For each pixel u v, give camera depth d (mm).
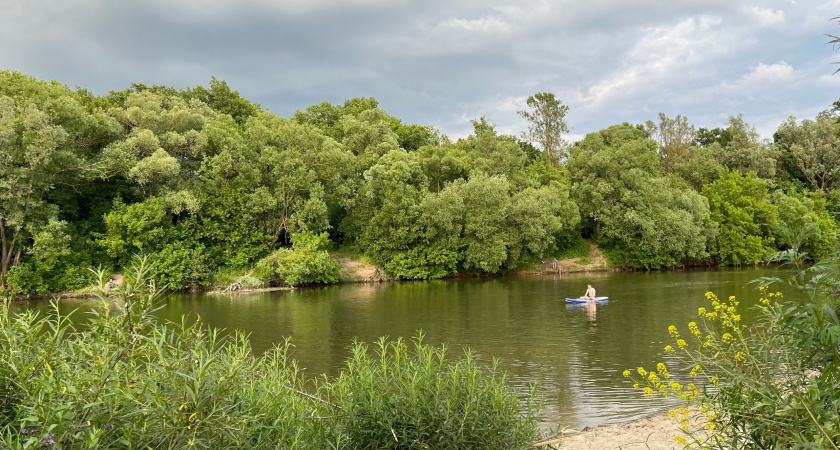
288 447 4902
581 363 14570
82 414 3514
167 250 35094
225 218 38656
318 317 23688
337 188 41688
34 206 32312
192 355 4125
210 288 36500
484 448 5289
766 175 64562
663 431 9047
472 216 43438
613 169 49656
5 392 3816
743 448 4164
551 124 67438
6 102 32062
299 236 38875
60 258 33469
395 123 62938
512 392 6191
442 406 5250
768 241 52250
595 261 49500
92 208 37969
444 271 43250
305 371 14125
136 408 3725
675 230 46656
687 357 14844
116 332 3781
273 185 41094
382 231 42281
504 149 51219
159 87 51812
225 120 44094
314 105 62375
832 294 3051
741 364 4137
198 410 3699
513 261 45406
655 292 30656
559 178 53375
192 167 40500
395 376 5699
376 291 34906
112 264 35250
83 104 44781
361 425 5344
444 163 48188
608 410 10617
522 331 19484
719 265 51625
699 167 60062
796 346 3387
